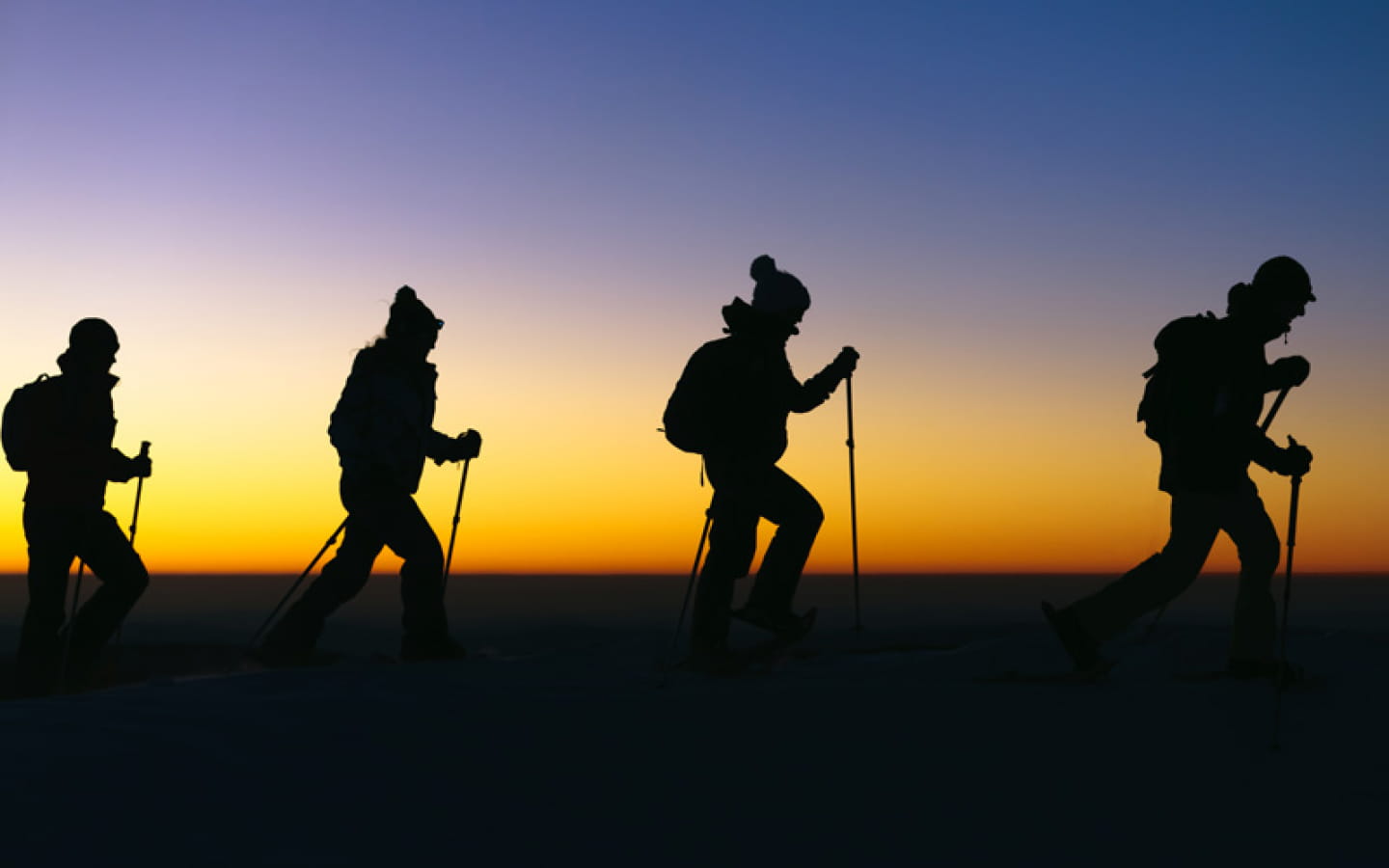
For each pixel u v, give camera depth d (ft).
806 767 10.96
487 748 11.35
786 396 17.19
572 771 10.74
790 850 8.96
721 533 17.16
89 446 19.62
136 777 10.19
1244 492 15.43
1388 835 9.37
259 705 13.07
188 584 424.05
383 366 19.86
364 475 19.71
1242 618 15.30
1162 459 15.80
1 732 11.60
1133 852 9.01
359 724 12.14
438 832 9.17
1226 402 15.19
